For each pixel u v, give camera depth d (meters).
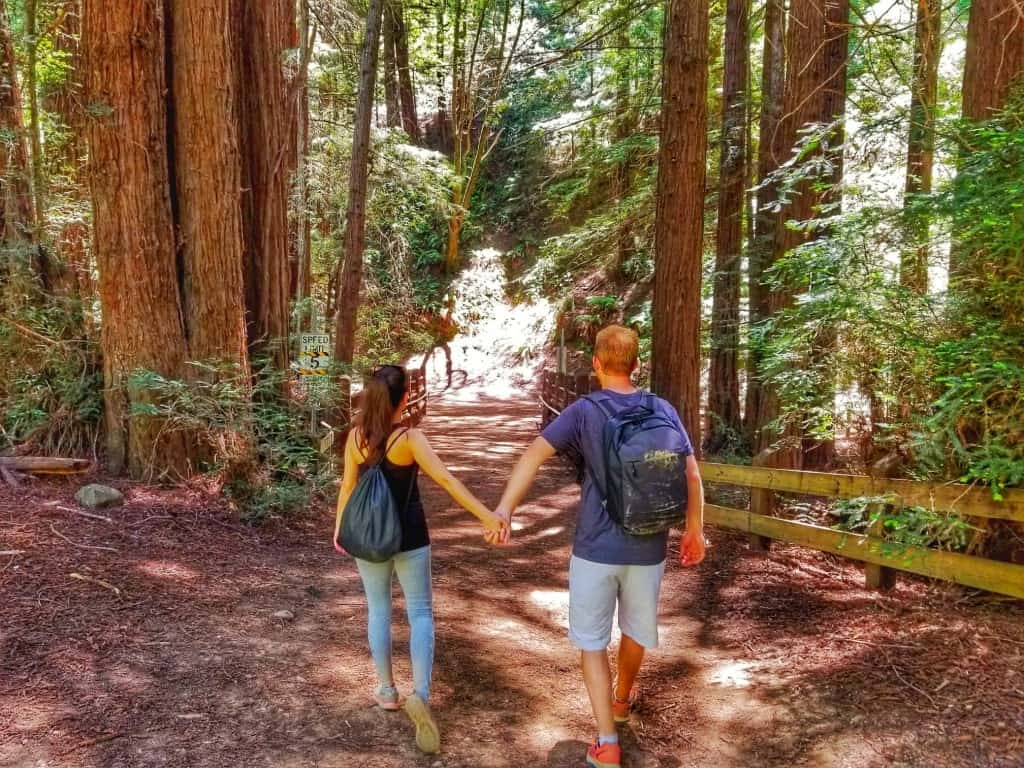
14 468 5.64
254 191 7.58
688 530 2.99
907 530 4.18
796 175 5.67
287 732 3.03
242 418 6.30
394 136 16.72
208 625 3.92
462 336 23.97
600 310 20.08
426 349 23.14
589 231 13.95
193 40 6.22
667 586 5.06
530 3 25.86
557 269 22.30
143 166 6.01
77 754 2.71
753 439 9.22
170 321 6.21
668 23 6.55
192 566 4.69
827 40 7.04
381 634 3.21
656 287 6.81
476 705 3.41
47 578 4.02
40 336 6.51
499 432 14.64
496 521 2.84
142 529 5.09
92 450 6.32
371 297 20.28
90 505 5.23
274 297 7.68
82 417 6.35
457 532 6.83
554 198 22.81
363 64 9.19
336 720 3.16
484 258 25.27
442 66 26.39
